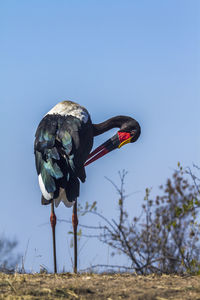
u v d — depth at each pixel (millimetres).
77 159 11383
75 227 11289
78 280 9023
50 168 11133
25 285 8492
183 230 10352
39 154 11688
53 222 11414
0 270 10289
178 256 10273
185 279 9242
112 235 9945
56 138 11625
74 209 11391
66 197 11016
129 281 8930
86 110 12633
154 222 10250
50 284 8594
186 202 10500
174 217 10367
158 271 10062
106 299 7855
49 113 12383
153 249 10094
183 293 8109
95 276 9711
